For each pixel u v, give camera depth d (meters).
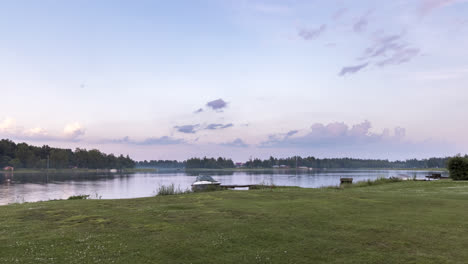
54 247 9.08
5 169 199.50
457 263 7.77
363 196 19.84
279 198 19.70
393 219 12.48
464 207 15.07
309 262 8.05
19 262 7.86
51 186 74.38
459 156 34.03
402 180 35.91
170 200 20.06
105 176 151.88
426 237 9.93
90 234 10.52
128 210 15.55
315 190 26.11
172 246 9.23
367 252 8.67
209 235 10.38
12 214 14.58
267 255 8.54
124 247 9.11
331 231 10.80
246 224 11.87
